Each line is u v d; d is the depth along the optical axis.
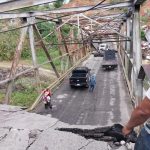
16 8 8.96
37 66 28.05
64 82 39.81
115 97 31.31
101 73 47.28
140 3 22.12
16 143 7.20
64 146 6.96
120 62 57.38
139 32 23.81
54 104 29.17
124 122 22.42
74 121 23.58
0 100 27.42
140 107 3.04
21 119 8.73
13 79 23.12
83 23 52.97
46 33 53.97
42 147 6.99
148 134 3.30
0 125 8.15
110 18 44.47
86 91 34.81
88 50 73.56
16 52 24.02
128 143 6.93
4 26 52.66
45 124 8.25
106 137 7.46
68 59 45.75
